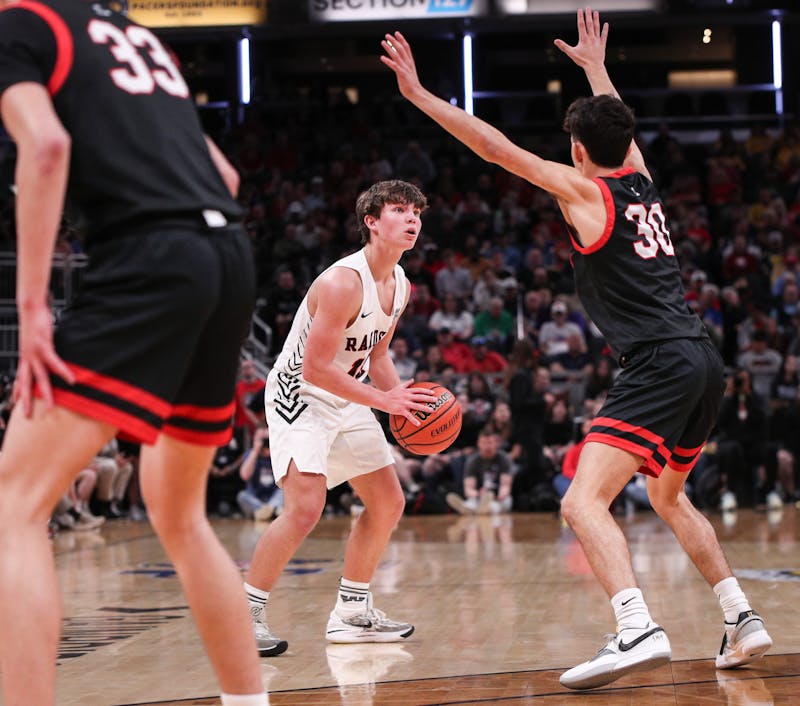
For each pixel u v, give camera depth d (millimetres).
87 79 2703
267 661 4680
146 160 2729
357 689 4066
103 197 2695
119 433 2715
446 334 16141
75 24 2744
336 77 28797
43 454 2605
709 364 4254
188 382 2855
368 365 5477
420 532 11234
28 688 2512
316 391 5160
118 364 2629
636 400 4172
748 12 22562
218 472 14336
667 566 7781
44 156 2477
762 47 27266
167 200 2711
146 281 2656
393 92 28766
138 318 2650
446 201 22953
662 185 23312
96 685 4219
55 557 9273
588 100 4441
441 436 5074
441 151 24781
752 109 26781
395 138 26078
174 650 4965
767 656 4559
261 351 17172
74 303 2719
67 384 2598
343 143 25234
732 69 28469
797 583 6695
